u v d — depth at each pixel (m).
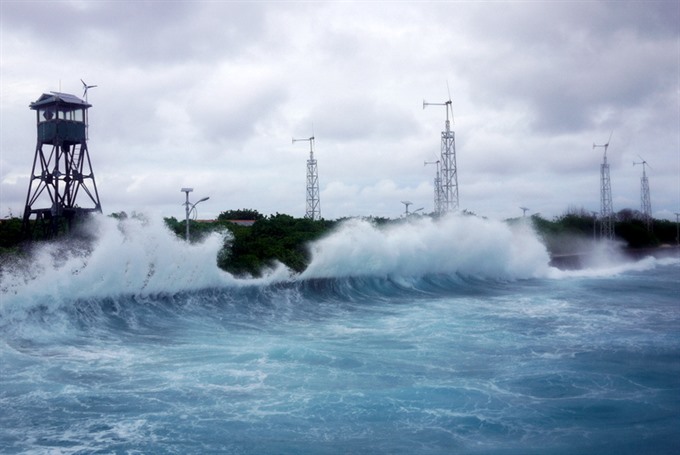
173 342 25.41
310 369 21.14
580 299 43.34
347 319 32.66
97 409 16.80
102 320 28.67
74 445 14.46
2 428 15.39
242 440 15.01
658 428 16.41
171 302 33.03
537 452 14.81
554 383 20.14
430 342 26.06
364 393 18.62
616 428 16.38
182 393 18.28
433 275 52.78
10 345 23.69
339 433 15.61
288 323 31.12
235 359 22.31
